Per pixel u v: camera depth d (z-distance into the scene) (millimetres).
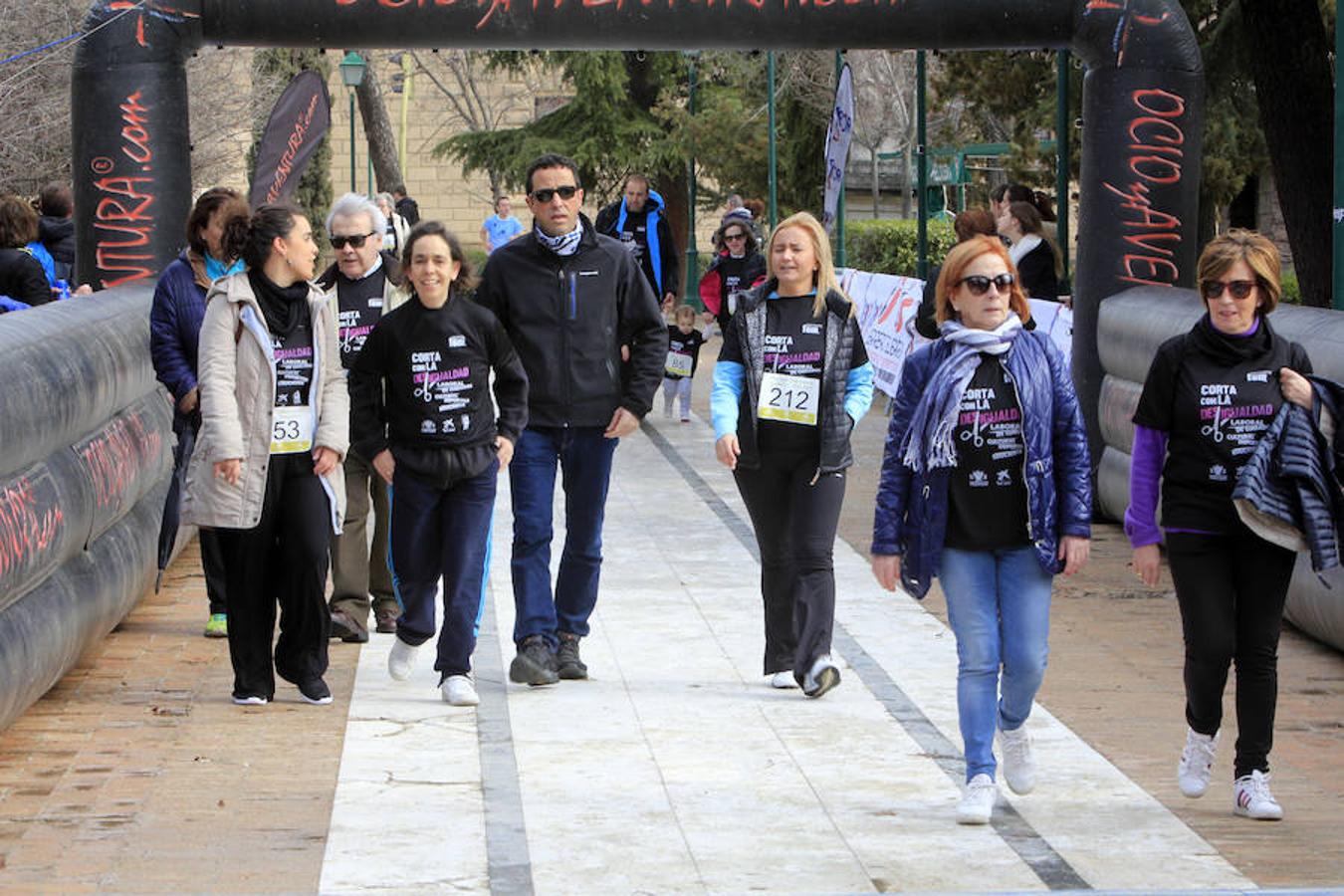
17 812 7203
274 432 8672
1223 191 23078
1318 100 17625
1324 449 6922
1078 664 9758
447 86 58031
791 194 41688
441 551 9117
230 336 8578
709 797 7449
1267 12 17453
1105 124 13922
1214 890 5926
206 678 9477
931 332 11672
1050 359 7074
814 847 6812
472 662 9930
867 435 20078
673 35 13891
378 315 10242
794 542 9047
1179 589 7168
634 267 9398
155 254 13805
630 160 44906
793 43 13969
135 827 7020
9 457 8008
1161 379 7148
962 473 7066
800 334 8906
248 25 13750
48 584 8727
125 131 13703
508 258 9328
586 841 6879
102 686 9281
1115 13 13727
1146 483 7242
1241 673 7129
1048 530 7023
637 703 9016
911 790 7559
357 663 9867
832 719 8703
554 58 46281
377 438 9008
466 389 8883
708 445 19031
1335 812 7246
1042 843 6855
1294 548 6895
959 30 13867
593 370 9312
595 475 9438
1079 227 14336
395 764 7922
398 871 6523
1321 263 17875
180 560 12688
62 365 9023
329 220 10234
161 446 11352
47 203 16797
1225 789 7578
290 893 6270
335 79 57031
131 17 13633
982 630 7117
